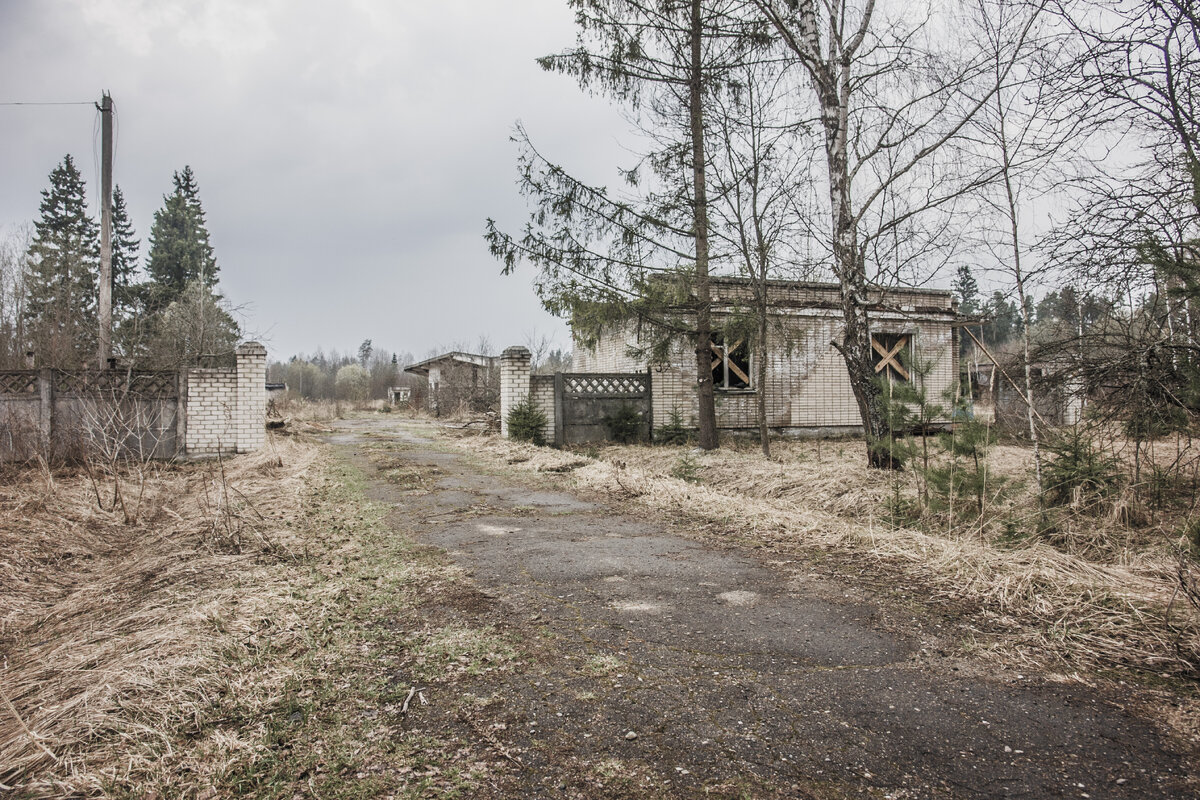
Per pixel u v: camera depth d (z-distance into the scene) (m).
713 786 1.98
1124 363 5.22
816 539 5.25
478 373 26.66
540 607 3.67
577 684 2.70
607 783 2.00
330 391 57.66
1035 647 3.08
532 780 2.02
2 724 2.33
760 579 4.23
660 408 14.09
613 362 16.66
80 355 15.76
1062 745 2.21
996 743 2.23
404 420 28.25
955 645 3.11
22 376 9.83
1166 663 2.85
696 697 2.58
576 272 11.04
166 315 20.80
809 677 2.76
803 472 8.20
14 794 1.86
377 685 2.69
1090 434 5.79
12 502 6.11
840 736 2.28
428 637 3.20
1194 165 4.62
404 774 2.05
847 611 3.60
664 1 10.43
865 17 7.66
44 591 4.20
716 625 3.39
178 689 2.52
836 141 8.01
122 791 1.92
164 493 7.70
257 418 11.75
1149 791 1.95
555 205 10.67
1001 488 5.65
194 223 41.81
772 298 13.64
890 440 6.28
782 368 14.84
